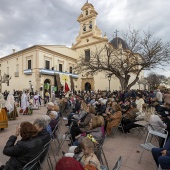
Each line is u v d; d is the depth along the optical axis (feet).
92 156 7.89
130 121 21.06
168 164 9.35
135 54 54.60
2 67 120.78
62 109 28.96
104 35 100.12
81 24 118.11
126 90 49.49
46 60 95.20
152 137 19.03
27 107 34.63
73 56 117.29
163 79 169.58
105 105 27.09
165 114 16.26
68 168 4.74
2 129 22.02
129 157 14.02
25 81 96.84
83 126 16.08
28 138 8.18
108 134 19.56
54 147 15.96
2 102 21.39
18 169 7.70
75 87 115.03
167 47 49.57
